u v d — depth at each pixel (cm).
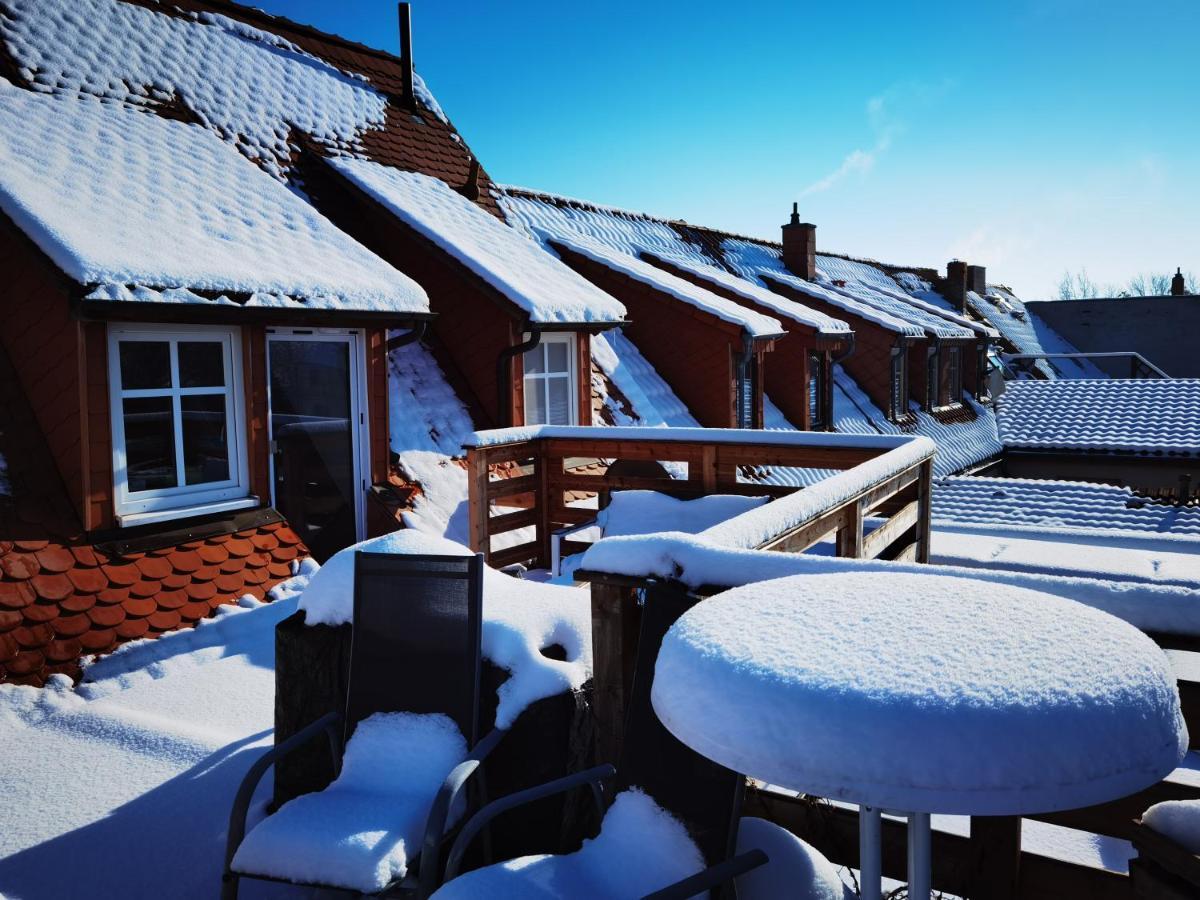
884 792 137
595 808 292
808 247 2342
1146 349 4200
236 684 526
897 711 140
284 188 930
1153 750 142
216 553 683
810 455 694
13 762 421
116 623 583
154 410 684
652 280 1430
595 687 283
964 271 3269
